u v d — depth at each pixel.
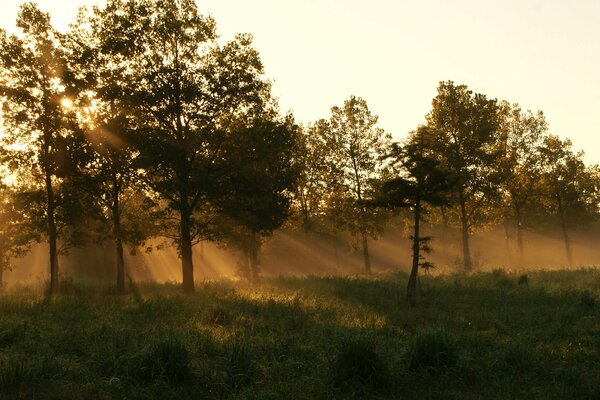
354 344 9.03
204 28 25.80
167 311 16.95
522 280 25.41
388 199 21.67
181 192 24.83
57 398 8.02
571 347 11.26
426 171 21.22
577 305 17.61
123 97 24.80
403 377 8.98
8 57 24.30
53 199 26.70
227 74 25.38
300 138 42.59
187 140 24.88
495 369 9.68
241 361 9.25
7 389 8.23
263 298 20.58
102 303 19.41
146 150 23.84
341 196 41.97
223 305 18.08
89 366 9.59
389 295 22.09
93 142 24.67
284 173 33.28
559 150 47.09
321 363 9.55
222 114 26.70
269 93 27.12
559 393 8.20
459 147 40.09
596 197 50.25
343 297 21.16
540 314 16.19
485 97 40.06
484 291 22.27
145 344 10.70
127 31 24.98
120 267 26.34
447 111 39.94
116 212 26.92
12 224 30.75
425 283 26.81
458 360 9.66
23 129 25.08
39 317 15.58
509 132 43.94
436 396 8.26
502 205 44.25
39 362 9.39
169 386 8.39
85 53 25.09
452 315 16.39
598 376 8.83
